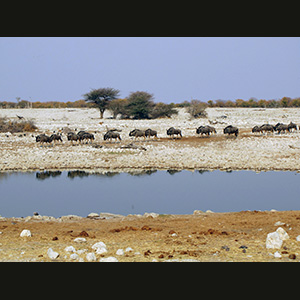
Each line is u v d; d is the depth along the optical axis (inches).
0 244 1222.3
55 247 1189.1
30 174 3334.2
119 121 7322.8
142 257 1074.1
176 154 4047.7
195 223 1565.0
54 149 4370.1
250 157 3887.8
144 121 7268.7
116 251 1128.2
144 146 4493.1
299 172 3312.0
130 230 1434.5
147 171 3422.7
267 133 5447.8
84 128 6171.3
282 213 1701.5
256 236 1307.8
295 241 1213.1
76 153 4097.0
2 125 6058.1
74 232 1413.6
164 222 1617.9
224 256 1077.8
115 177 3181.6
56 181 3034.0
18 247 1188.5
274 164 3570.4
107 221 1688.0
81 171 3437.5
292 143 4601.4
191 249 1152.2
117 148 4315.9
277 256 1061.1
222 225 1503.4
